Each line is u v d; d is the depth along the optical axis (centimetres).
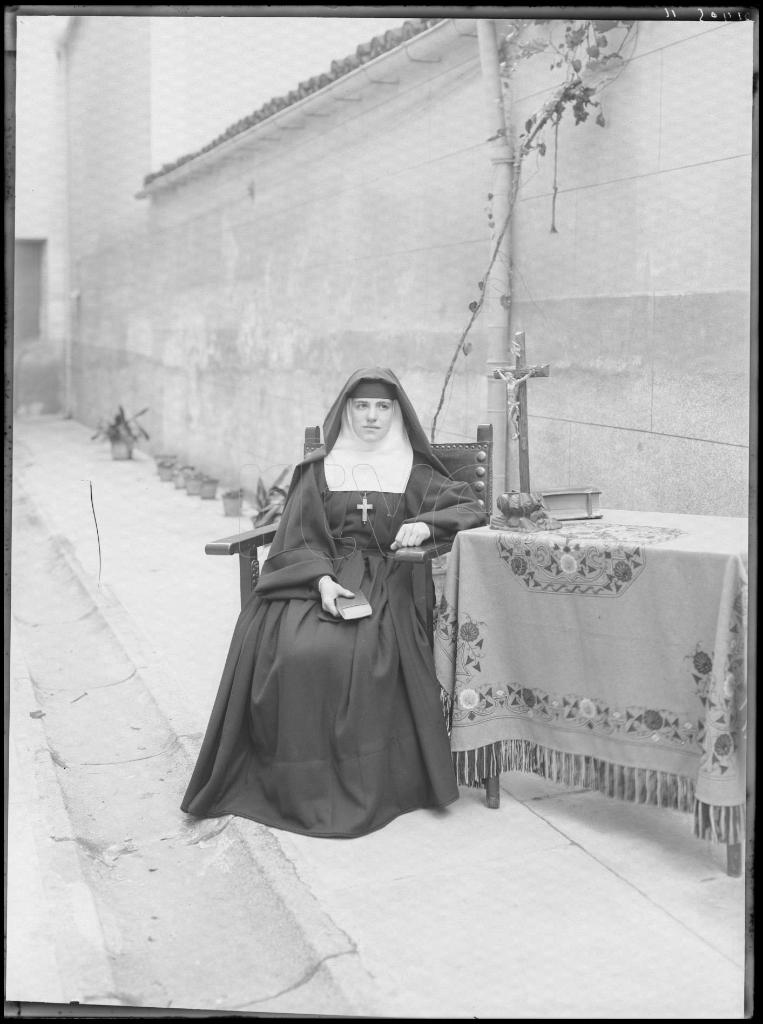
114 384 1287
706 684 247
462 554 284
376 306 573
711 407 331
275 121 663
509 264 425
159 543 643
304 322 688
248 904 253
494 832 278
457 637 288
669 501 350
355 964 218
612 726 264
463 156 472
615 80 363
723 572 241
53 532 690
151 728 367
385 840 273
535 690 280
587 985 212
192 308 957
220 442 880
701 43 327
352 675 279
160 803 309
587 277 385
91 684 416
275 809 287
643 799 260
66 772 331
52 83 1486
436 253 501
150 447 1120
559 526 288
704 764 240
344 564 306
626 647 260
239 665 294
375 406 321
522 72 416
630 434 366
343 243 617
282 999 214
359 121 582
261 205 766
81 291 1466
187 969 227
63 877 255
